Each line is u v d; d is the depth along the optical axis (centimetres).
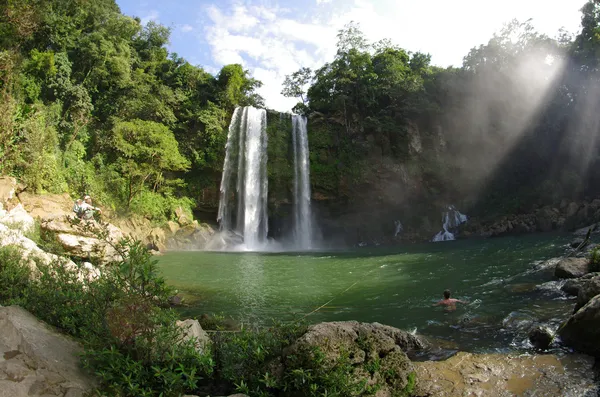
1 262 591
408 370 464
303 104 4644
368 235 3519
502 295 945
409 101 3881
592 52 3759
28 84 2547
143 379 356
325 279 1340
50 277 486
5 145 1934
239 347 436
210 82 3978
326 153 3709
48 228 1170
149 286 383
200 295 1091
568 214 3134
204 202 3369
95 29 3450
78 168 2559
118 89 3334
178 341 405
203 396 391
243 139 3581
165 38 4244
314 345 402
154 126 2931
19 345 354
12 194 1647
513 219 3378
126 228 2477
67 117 2817
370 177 3556
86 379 352
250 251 2745
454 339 657
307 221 3509
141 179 2816
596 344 527
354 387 378
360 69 4159
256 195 3462
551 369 494
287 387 383
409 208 3684
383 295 1035
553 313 744
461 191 3825
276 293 1109
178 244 2783
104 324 377
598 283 647
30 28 2328
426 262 1695
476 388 456
